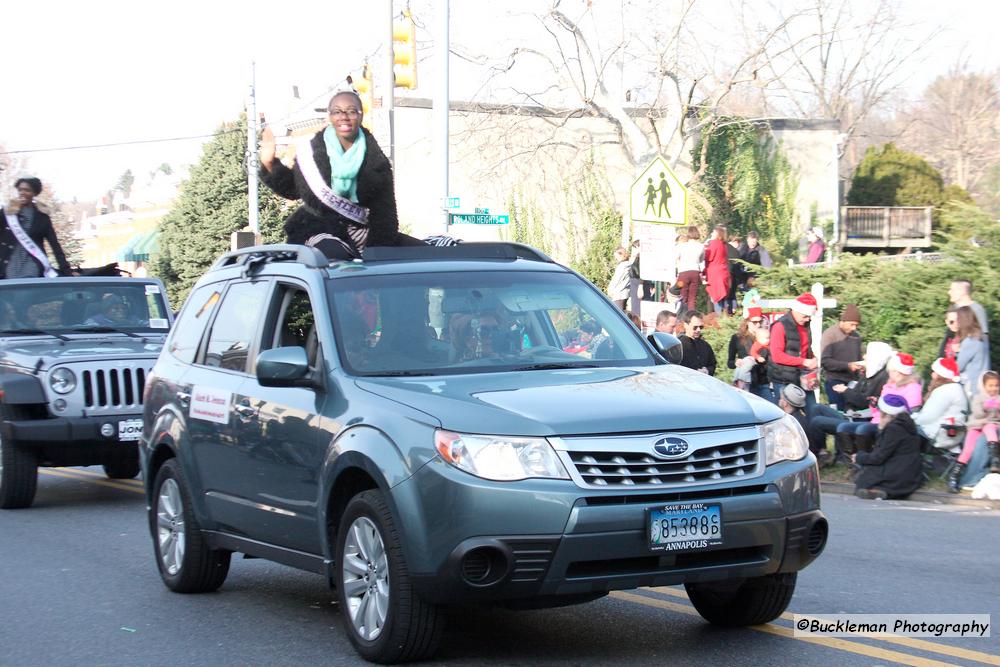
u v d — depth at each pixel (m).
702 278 27.53
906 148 77.56
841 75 62.53
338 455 7.04
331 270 8.15
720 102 42.06
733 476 6.56
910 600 8.62
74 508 14.40
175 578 9.37
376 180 9.21
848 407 17.06
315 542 7.49
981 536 11.66
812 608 8.36
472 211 24.62
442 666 6.91
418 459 6.49
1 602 9.23
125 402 14.29
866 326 19.52
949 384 14.91
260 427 8.02
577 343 8.03
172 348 9.97
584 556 6.22
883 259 20.19
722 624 7.82
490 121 43.34
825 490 15.48
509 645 7.43
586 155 44.91
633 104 45.09
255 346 8.49
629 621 8.04
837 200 46.72
